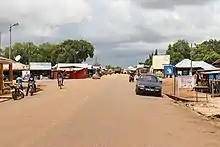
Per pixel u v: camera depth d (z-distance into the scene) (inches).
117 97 1137.4
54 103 900.0
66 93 1325.0
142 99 1088.8
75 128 493.7
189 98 1152.8
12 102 966.4
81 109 751.1
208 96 1234.0
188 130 504.1
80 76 3941.9
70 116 629.6
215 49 4325.8
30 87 1254.3
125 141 401.7
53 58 4840.1
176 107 875.4
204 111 789.2
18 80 1135.6
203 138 438.9
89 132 460.8
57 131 466.3
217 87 1316.4
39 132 458.3
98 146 370.0
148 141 405.7
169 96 1282.0
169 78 2844.5
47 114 660.7
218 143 405.1
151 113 717.9
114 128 500.1
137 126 527.2
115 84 2192.4
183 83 1144.2
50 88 1715.1
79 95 1210.6
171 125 551.2
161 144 390.0
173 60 4456.2
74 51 4827.8
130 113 700.7
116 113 692.1
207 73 1456.7
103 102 940.0
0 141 397.4
